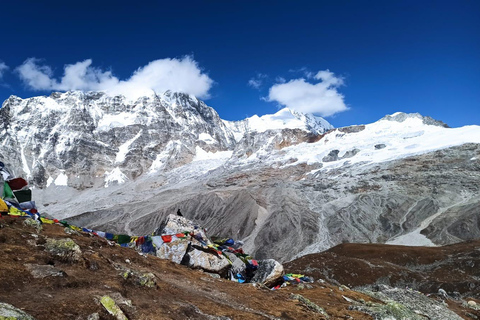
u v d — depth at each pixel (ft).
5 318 23.79
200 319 36.11
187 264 63.46
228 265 66.33
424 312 76.13
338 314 53.83
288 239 507.71
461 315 88.58
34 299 29.19
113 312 30.71
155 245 64.69
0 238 39.01
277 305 49.37
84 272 37.91
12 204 58.44
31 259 36.22
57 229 54.39
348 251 373.61
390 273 302.86
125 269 42.96
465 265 302.45
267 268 71.26
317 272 314.76
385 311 59.41
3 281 30.50
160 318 33.22
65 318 27.58
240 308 43.60
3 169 61.11
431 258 330.95
